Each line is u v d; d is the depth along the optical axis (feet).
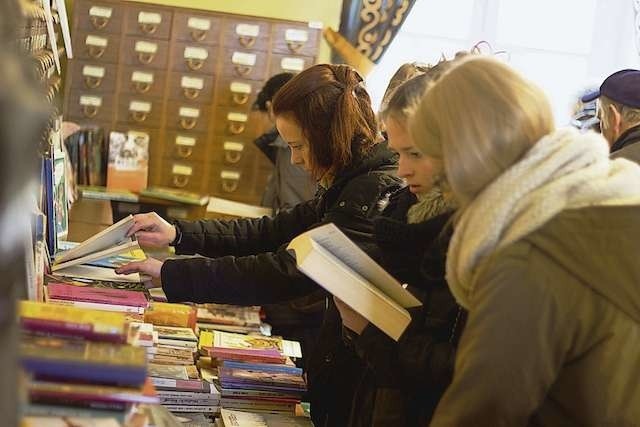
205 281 8.43
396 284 6.67
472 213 5.33
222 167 19.33
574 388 5.36
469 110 5.25
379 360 6.70
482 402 5.11
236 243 10.37
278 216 10.51
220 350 8.95
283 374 8.39
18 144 2.58
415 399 6.88
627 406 5.31
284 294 8.45
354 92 8.55
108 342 5.04
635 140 11.04
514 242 5.17
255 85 19.19
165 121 19.12
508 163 5.30
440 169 5.66
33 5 6.87
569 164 5.35
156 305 9.99
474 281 5.31
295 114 8.50
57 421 4.51
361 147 8.46
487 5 21.11
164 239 10.19
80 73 18.79
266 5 20.36
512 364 5.08
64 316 5.13
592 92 16.42
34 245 7.18
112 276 9.55
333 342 8.53
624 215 5.26
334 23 20.47
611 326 5.23
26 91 2.72
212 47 19.04
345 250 6.61
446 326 6.65
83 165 18.34
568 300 5.14
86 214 15.72
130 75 18.92
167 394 7.79
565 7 21.16
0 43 2.96
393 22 20.10
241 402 8.03
